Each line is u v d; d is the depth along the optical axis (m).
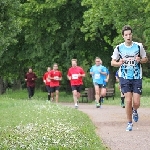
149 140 14.73
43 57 59.03
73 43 58.09
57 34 58.31
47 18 57.72
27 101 36.38
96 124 20.14
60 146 12.31
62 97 58.09
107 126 19.28
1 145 12.77
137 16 49.00
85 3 52.34
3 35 50.12
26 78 54.19
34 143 12.79
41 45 58.81
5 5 49.12
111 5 49.41
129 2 48.88
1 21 49.88
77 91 34.44
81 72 34.44
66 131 15.05
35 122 19.47
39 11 56.50
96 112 27.62
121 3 49.09
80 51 58.22
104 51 58.81
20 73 66.94
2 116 22.92
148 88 70.69
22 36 60.88
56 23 56.94
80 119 21.31
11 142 13.30
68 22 58.06
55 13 57.56
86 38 53.75
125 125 19.56
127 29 17.62
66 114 23.41
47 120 20.23
